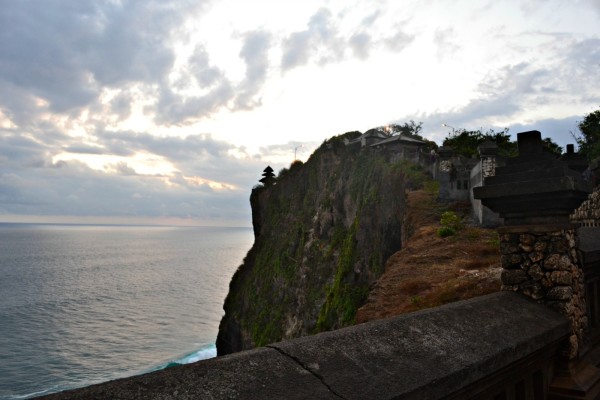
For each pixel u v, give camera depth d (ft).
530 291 18.06
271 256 203.41
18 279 447.83
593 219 45.24
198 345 213.25
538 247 18.06
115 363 181.78
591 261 20.33
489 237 64.80
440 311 12.94
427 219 84.89
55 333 229.45
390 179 131.64
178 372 6.99
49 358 186.39
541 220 18.17
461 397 10.83
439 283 47.11
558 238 17.62
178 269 560.20
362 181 157.48
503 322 13.93
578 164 36.96
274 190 230.89
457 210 88.17
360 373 8.45
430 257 58.90
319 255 168.76
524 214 18.65
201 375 7.06
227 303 221.46
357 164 167.12
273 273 191.62
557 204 17.53
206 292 375.25
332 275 155.84
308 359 8.31
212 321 265.54
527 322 14.79
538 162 18.07
